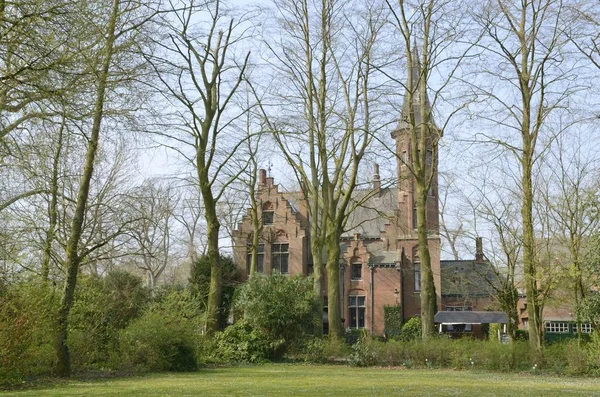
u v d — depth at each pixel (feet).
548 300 88.12
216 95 92.12
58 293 56.95
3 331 46.60
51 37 36.32
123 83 48.26
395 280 162.09
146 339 65.51
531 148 79.41
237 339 88.69
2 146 41.52
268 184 169.37
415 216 165.89
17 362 47.78
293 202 177.27
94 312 65.16
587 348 70.64
